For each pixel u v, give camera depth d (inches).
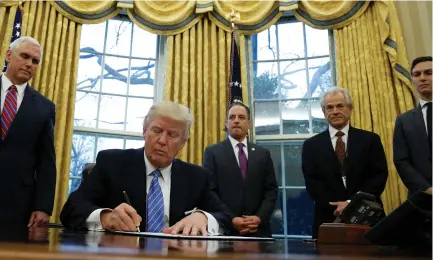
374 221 32.2
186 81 135.3
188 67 138.2
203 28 143.6
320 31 150.3
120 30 152.7
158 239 26.0
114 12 142.5
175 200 49.7
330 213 82.0
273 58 153.3
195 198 52.1
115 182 49.3
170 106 50.8
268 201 88.3
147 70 151.8
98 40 149.0
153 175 50.6
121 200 48.4
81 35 144.7
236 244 23.8
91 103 142.1
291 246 22.8
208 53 139.5
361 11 133.6
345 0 135.6
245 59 140.9
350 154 84.3
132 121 145.1
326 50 147.9
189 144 128.5
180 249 15.1
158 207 48.3
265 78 151.9
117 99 145.9
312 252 16.7
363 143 85.0
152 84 150.6
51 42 128.6
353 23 134.4
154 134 49.8
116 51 150.6
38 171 71.5
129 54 151.6
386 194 113.7
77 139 136.5
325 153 86.5
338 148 86.8
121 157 51.8
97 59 147.3
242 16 143.0
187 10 141.3
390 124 119.6
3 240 16.2
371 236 25.2
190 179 53.2
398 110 121.5
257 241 30.9
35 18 129.6
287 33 153.5
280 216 134.5
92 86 143.9
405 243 24.6
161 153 49.2
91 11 136.9
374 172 84.1
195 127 131.0
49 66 126.9
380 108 122.6
